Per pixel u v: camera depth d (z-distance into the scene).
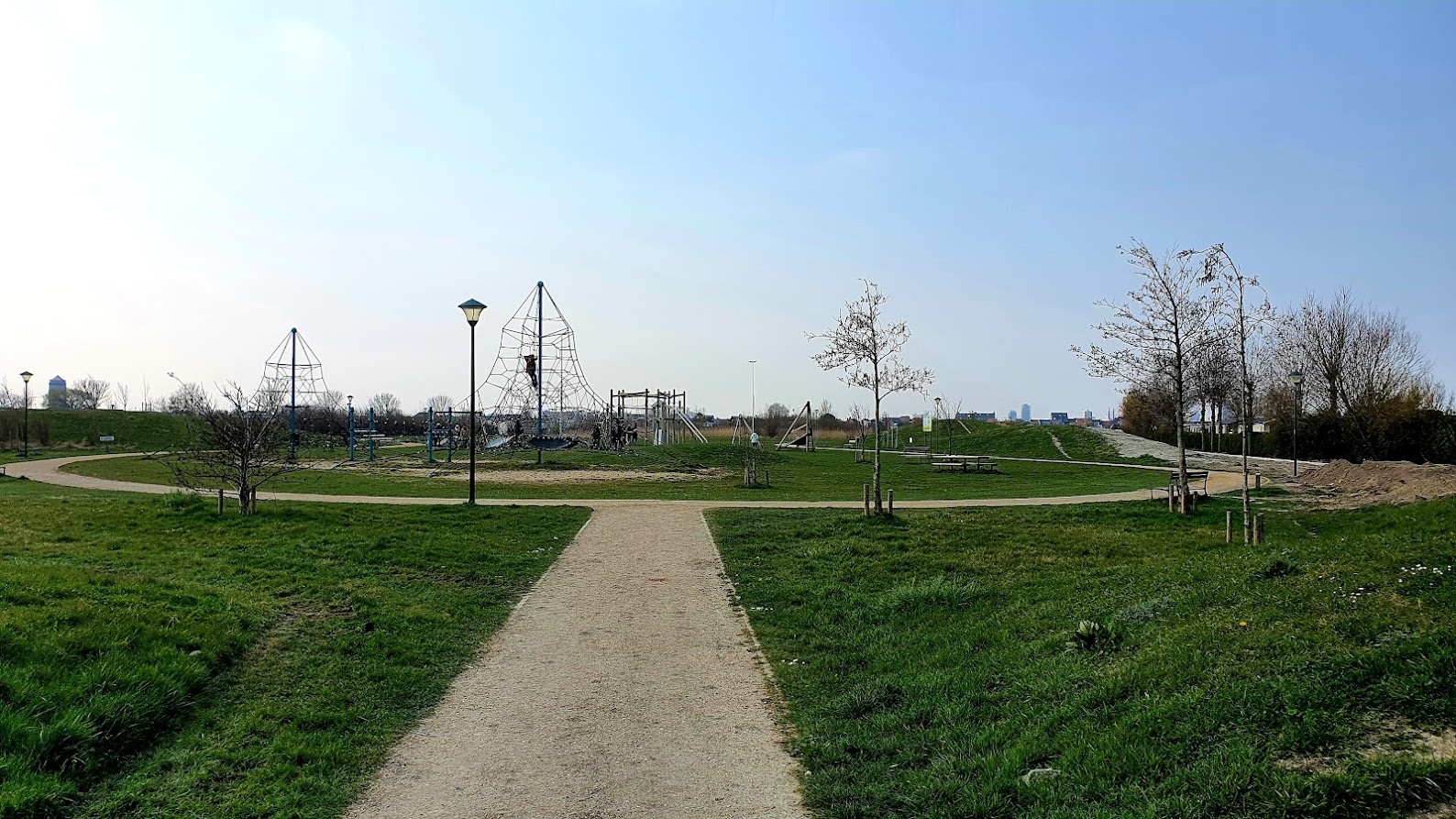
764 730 7.03
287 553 13.87
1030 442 60.06
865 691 7.79
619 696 7.86
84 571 10.34
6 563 10.40
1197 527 17.88
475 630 10.19
